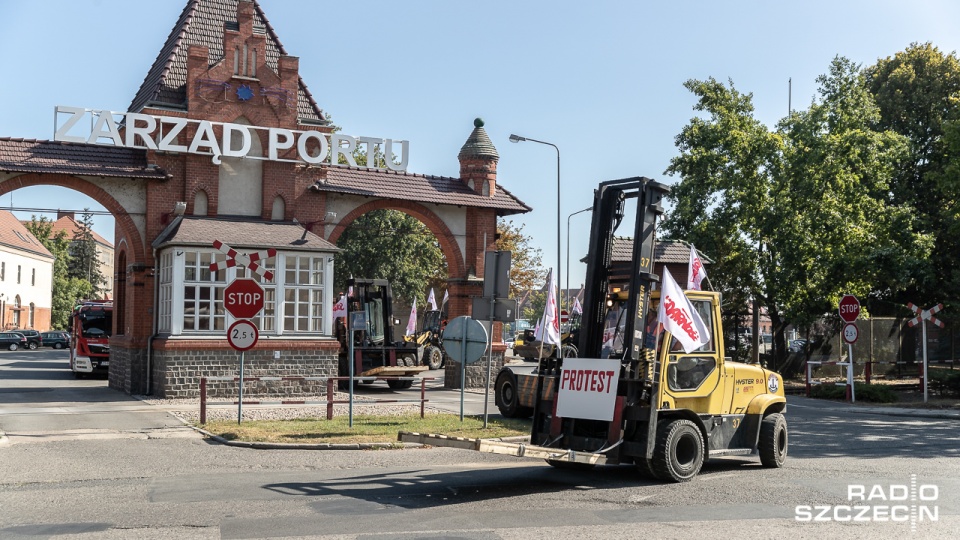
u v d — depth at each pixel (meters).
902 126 44.12
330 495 10.50
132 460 13.37
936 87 43.62
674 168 36.75
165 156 24.48
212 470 12.48
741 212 35.06
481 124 29.97
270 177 25.89
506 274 16.98
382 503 10.02
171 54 25.84
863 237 34.34
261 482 11.41
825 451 15.27
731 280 36.41
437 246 55.16
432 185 28.92
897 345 37.22
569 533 8.49
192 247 23.27
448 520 9.08
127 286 25.39
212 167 25.08
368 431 16.31
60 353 60.25
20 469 12.43
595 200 12.75
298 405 21.52
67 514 9.30
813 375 35.69
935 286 39.53
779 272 33.84
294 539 8.18
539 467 13.04
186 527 8.66
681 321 11.80
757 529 8.74
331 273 25.06
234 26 25.81
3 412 19.66
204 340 23.20
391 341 32.22
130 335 24.66
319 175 26.66
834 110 35.31
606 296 12.71
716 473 12.65
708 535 8.45
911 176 43.28
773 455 13.07
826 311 35.84
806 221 33.75
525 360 49.94
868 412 24.27
